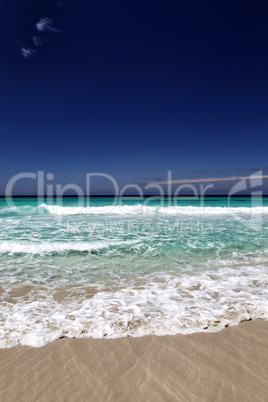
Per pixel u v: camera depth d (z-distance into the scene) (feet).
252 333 10.03
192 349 9.02
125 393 7.06
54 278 16.06
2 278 15.94
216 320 10.80
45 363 8.24
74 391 7.13
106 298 13.10
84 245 23.71
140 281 15.60
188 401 6.79
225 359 8.51
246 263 19.24
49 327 10.19
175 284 15.07
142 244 24.56
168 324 10.48
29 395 6.98
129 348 9.04
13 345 9.09
